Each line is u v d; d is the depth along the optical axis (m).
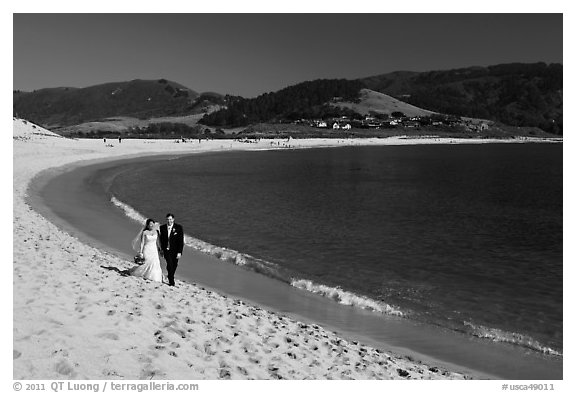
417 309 12.22
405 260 17.27
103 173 46.00
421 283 14.55
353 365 7.89
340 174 57.97
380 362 8.37
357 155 104.94
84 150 69.81
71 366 6.06
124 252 15.84
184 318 8.58
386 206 31.56
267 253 17.73
